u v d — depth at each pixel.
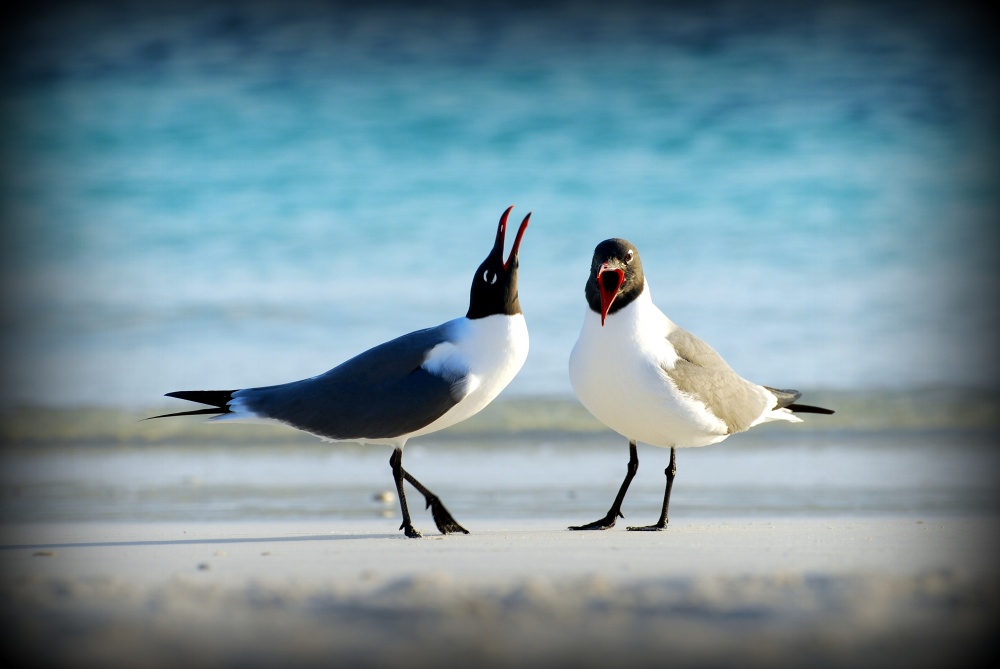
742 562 7.02
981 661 4.85
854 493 10.96
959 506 10.20
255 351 17.95
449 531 8.86
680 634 5.11
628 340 8.81
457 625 5.23
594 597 5.74
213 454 13.72
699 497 10.90
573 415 15.31
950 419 14.85
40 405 15.86
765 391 9.92
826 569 6.71
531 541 8.11
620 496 9.20
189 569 7.00
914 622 5.32
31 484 11.91
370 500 10.96
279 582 6.34
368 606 5.59
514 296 8.95
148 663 4.86
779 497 10.80
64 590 6.11
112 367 17.41
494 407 15.59
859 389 16.08
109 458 13.48
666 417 8.85
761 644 4.98
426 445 14.13
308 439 14.55
